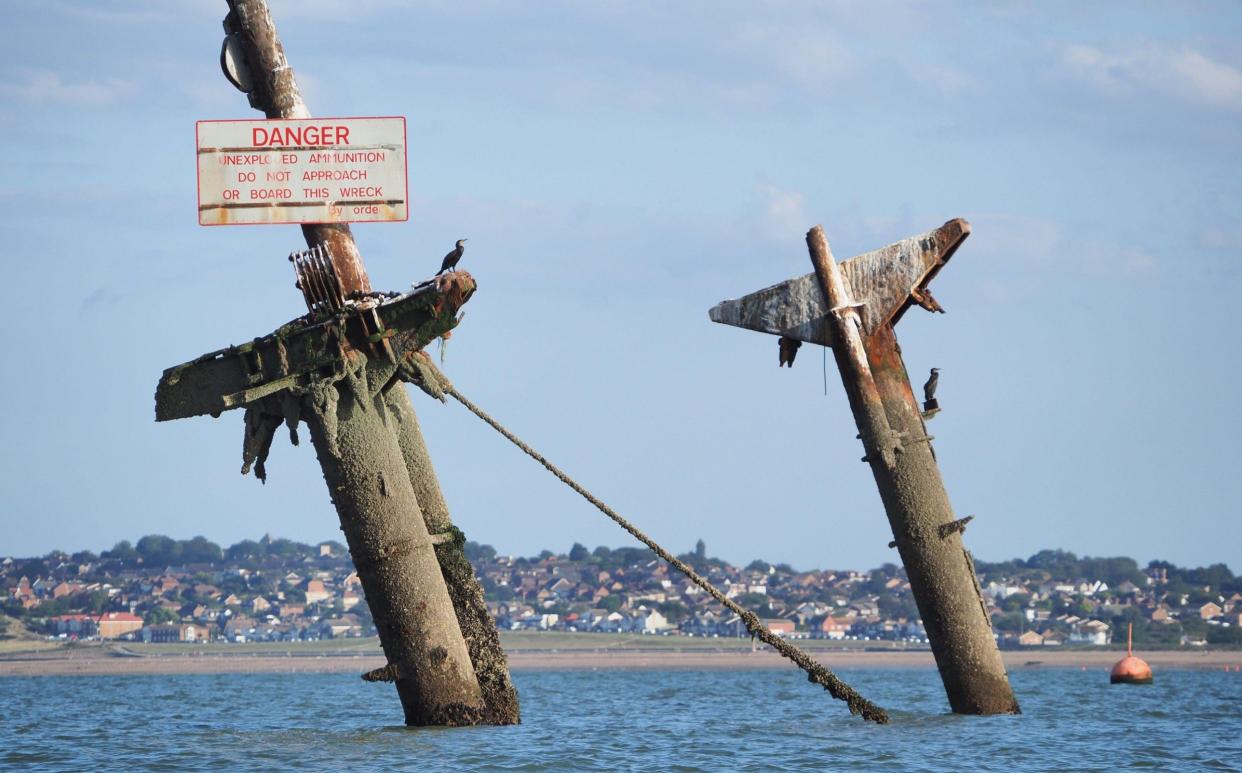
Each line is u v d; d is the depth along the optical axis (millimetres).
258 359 111562
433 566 114875
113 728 164375
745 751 121875
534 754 112375
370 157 115438
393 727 138875
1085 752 121062
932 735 125125
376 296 111250
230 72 115812
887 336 121438
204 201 114500
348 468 112000
